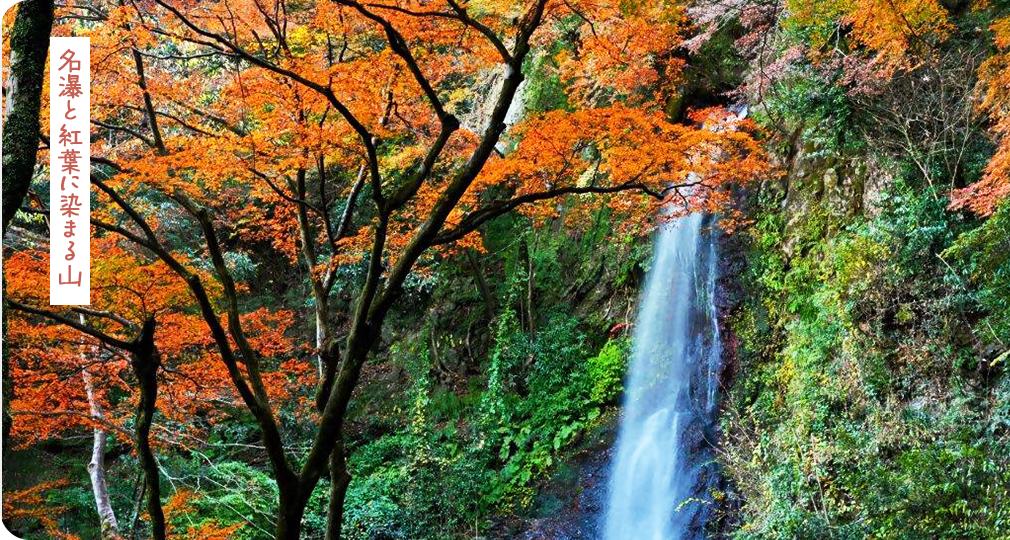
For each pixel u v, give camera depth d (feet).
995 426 22.74
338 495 19.49
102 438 26.37
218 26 25.48
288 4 25.53
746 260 37.78
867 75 30.37
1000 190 22.27
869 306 28.73
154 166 20.38
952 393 25.11
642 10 26.91
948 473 21.12
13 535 20.30
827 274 32.35
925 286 27.37
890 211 30.01
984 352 24.98
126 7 21.63
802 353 31.07
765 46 37.32
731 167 22.54
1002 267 24.17
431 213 16.17
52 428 27.14
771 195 38.11
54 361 25.63
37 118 12.11
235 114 23.25
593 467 39.29
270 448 16.46
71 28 24.41
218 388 27.68
